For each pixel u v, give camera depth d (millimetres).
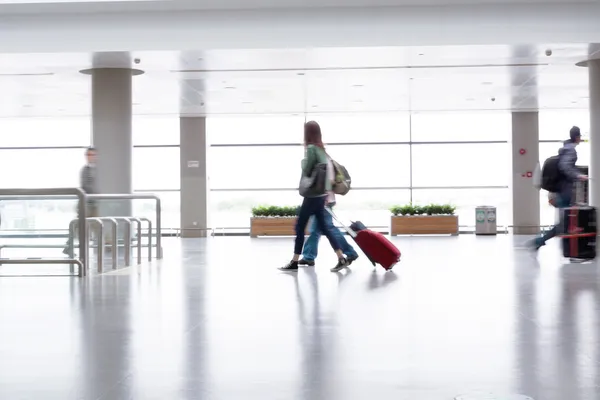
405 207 23562
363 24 12836
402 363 3930
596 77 14734
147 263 11578
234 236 25000
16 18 12938
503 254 12852
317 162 9789
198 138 24703
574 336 4672
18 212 9711
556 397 3199
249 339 4672
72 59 13742
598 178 14875
